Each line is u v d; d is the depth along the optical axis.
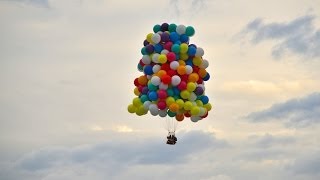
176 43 39.53
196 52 39.62
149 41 39.88
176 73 39.41
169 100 39.16
